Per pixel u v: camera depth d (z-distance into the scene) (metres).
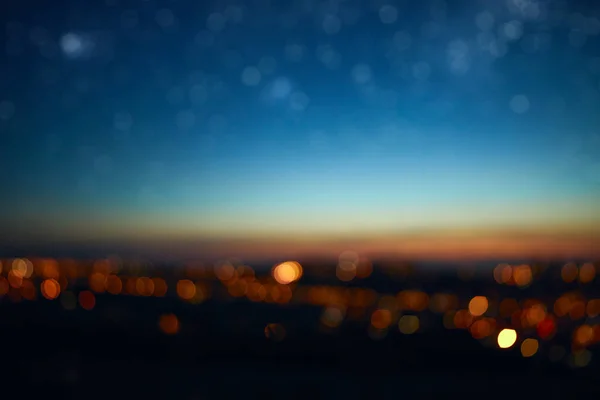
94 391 2.46
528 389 2.38
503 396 2.31
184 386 2.51
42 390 2.50
